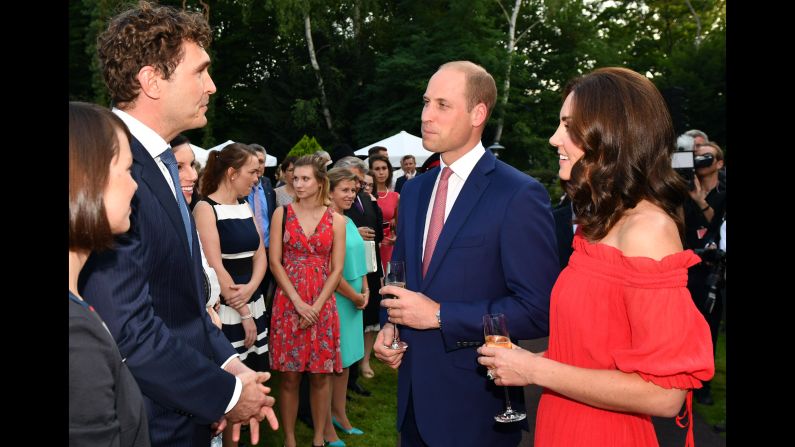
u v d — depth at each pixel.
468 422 2.22
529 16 27.25
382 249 6.32
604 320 1.52
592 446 1.57
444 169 2.41
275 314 3.88
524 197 2.16
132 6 1.79
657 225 1.46
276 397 5.03
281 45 25.36
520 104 24.67
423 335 2.30
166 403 1.66
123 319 1.53
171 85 1.75
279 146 24.05
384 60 23.80
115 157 1.35
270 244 3.89
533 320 2.07
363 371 5.76
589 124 1.55
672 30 31.09
